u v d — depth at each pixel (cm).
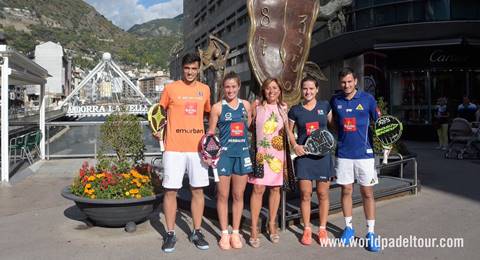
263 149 461
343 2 840
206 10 6081
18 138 1095
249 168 457
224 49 719
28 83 1188
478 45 1733
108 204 500
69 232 527
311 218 566
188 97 454
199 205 467
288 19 708
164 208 465
